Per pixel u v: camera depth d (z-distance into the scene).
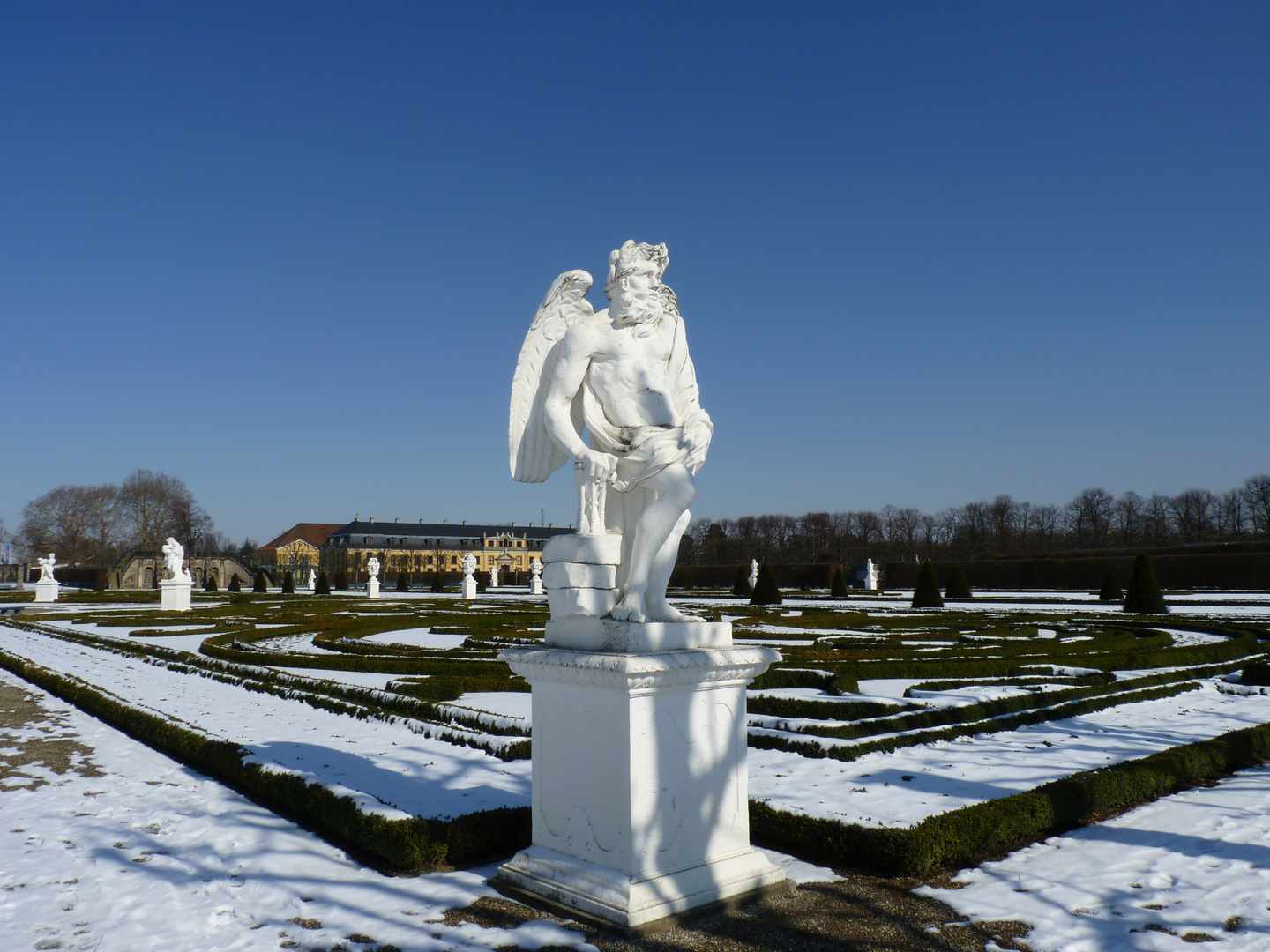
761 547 111.50
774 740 10.27
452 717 11.77
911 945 4.95
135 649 22.25
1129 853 6.63
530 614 32.31
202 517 112.94
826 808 7.40
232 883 6.09
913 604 39.81
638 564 5.77
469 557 57.31
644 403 6.04
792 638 23.44
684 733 5.56
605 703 5.45
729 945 4.94
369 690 13.52
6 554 133.62
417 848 6.38
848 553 111.38
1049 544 118.50
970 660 16.64
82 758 10.49
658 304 6.18
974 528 122.44
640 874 5.24
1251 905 5.52
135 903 5.72
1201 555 59.25
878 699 12.88
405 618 30.58
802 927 5.21
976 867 6.38
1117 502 116.62
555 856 5.78
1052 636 25.25
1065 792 7.45
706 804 5.67
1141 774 8.31
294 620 32.47
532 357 6.51
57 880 6.18
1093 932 5.12
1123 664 17.58
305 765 9.23
